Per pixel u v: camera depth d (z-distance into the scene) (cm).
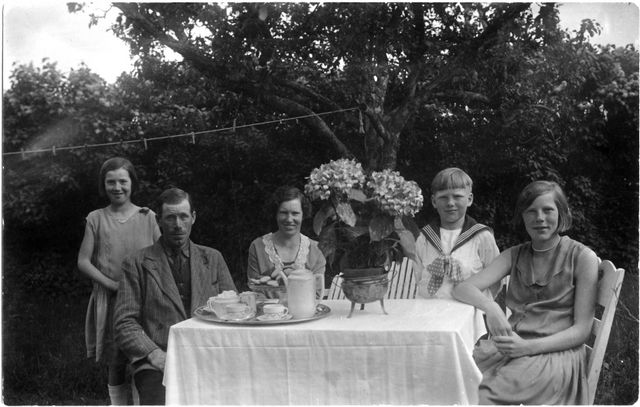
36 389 437
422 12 459
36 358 474
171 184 602
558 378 254
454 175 329
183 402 244
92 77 583
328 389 238
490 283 291
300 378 239
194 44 500
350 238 256
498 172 580
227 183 609
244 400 242
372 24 444
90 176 594
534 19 479
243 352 242
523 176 578
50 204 594
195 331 245
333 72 520
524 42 496
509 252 295
